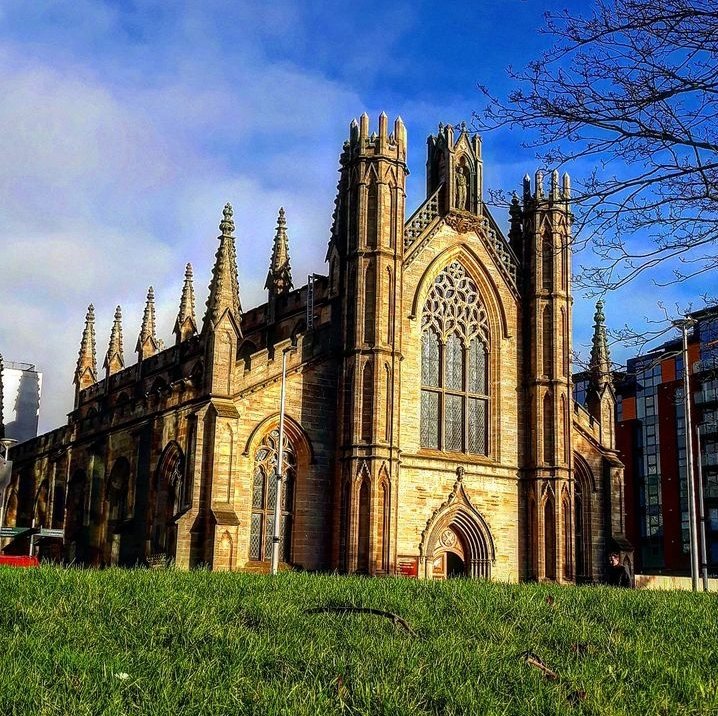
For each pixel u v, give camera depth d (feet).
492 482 199.82
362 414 180.24
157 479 188.34
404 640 55.11
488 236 211.20
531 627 63.46
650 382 426.10
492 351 208.03
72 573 76.02
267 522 175.01
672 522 404.57
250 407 175.32
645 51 57.72
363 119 192.65
